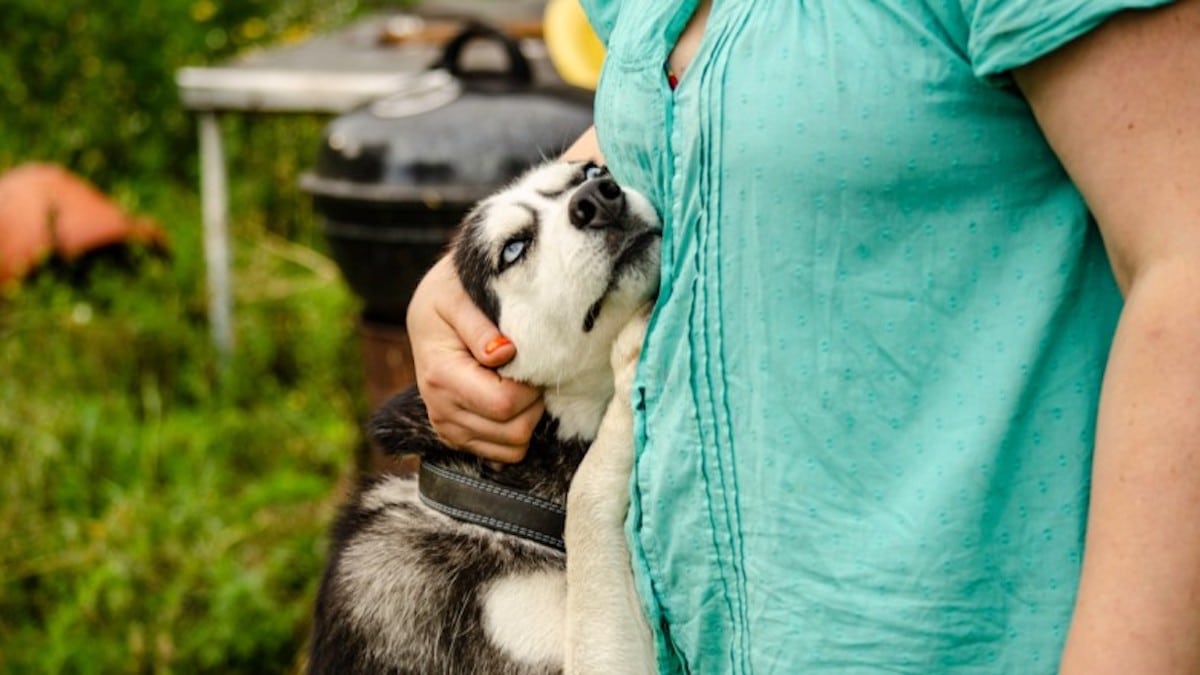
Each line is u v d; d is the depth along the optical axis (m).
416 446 2.81
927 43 1.68
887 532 1.72
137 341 6.86
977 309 1.71
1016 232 1.69
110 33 9.91
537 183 2.86
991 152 1.67
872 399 1.74
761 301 1.78
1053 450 1.69
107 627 4.72
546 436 2.75
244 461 6.01
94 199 7.95
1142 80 1.47
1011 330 1.69
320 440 6.01
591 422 2.76
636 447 2.02
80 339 6.89
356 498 3.07
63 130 9.53
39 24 9.90
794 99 1.72
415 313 2.55
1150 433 1.44
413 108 4.62
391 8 11.02
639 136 2.04
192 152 9.56
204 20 10.25
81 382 6.61
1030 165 1.68
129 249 7.89
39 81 9.80
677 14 1.98
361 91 6.23
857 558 1.73
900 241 1.71
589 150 2.97
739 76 1.78
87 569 5.03
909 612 1.70
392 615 2.77
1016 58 1.55
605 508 2.42
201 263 7.68
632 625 2.42
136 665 4.58
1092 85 1.50
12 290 7.36
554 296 2.67
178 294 7.45
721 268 1.83
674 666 2.04
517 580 2.67
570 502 2.47
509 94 4.63
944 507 1.69
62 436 5.95
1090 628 1.47
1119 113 1.49
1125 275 1.54
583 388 2.73
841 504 1.75
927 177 1.68
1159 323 1.44
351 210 4.59
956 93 1.66
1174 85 1.46
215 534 5.12
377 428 2.89
